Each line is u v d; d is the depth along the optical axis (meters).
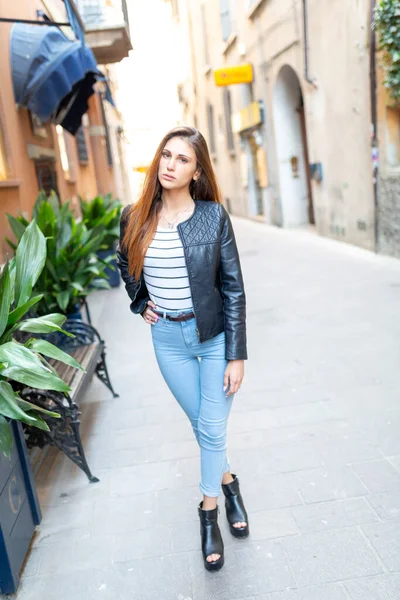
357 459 2.87
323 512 2.46
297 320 5.45
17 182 5.30
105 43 7.87
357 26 7.86
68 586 2.17
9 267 2.45
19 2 6.07
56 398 2.76
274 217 13.95
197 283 1.99
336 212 9.90
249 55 13.97
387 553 2.17
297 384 3.89
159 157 2.01
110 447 3.26
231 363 2.09
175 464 3.01
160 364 2.20
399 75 6.70
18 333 3.43
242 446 3.10
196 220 2.00
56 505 2.71
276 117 12.63
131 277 2.15
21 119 5.98
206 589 2.08
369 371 3.99
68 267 4.11
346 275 7.17
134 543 2.38
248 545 2.29
